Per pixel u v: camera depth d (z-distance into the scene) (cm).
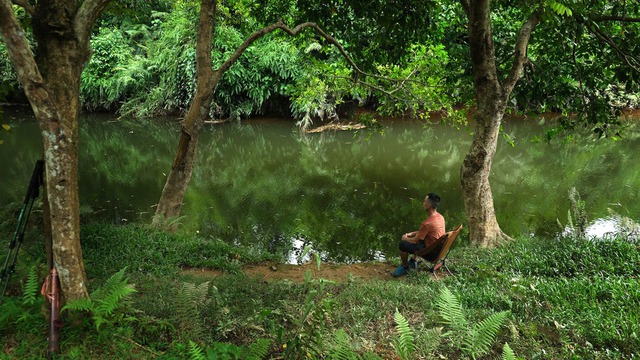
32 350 374
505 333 439
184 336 401
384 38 818
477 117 768
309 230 1002
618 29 821
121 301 434
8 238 658
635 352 400
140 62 2394
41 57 362
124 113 2403
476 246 755
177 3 1575
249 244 911
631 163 1531
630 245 665
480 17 710
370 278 659
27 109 2561
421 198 1209
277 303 490
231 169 1538
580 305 491
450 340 431
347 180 1391
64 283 388
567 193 1224
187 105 2300
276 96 2345
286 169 1536
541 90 848
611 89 966
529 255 671
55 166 368
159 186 1298
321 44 1096
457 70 958
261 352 372
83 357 368
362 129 2138
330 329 445
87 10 376
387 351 418
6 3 321
